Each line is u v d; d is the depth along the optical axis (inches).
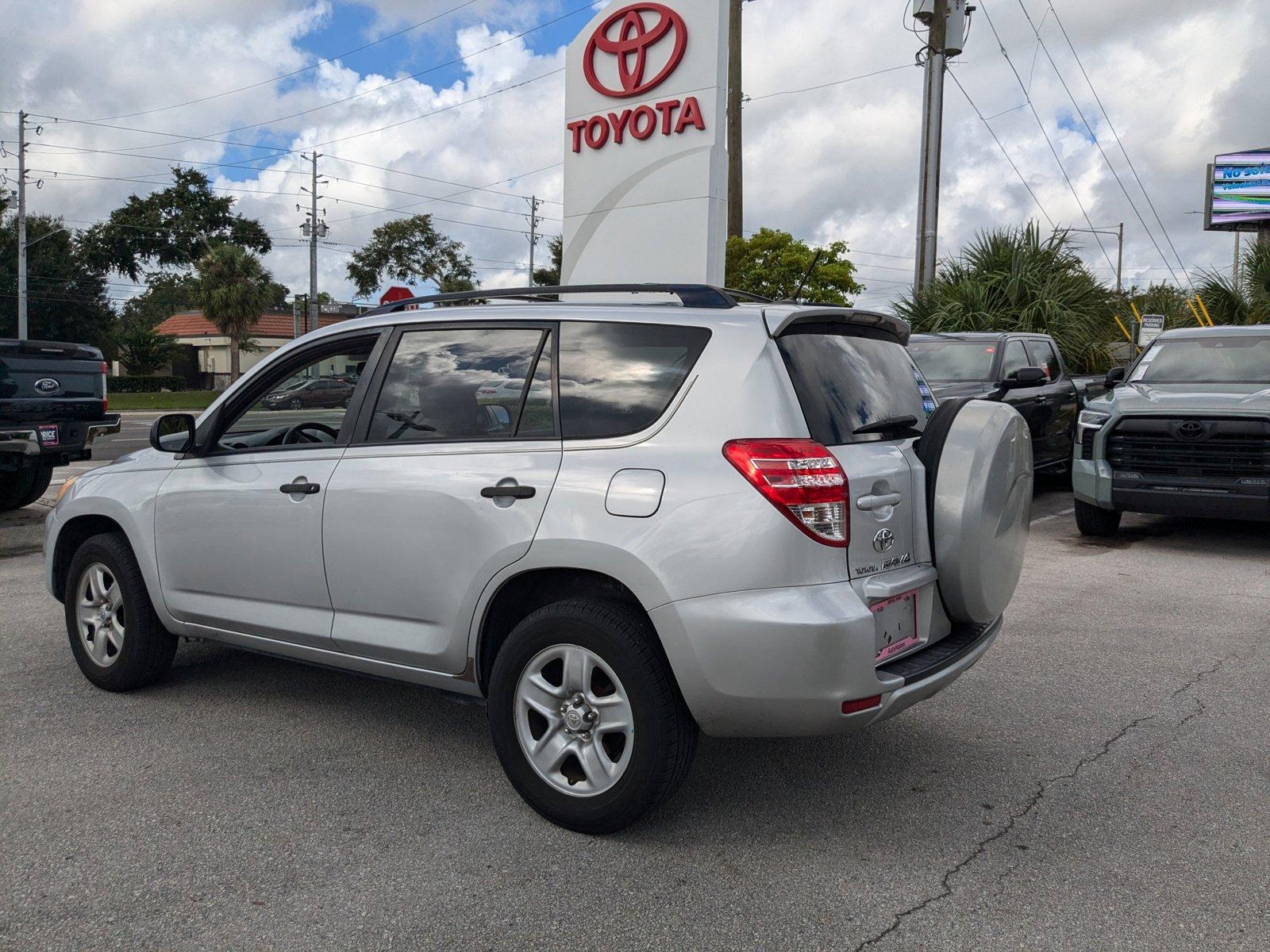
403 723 173.8
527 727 135.6
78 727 170.9
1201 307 859.4
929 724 174.1
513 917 112.3
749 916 112.7
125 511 180.4
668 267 462.9
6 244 2345.0
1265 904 115.3
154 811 138.6
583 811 130.4
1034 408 432.8
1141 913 113.3
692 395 127.4
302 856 126.0
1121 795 145.4
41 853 126.3
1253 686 193.6
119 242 2714.1
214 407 174.1
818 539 119.5
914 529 136.3
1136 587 281.3
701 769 155.2
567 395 137.1
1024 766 155.9
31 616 247.1
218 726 171.6
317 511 154.1
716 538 120.0
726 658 119.3
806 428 123.3
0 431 361.1
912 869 123.6
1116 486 336.8
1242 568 307.9
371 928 109.9
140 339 2605.8
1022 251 727.7
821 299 1013.2
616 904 115.2
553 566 130.1
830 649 117.2
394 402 152.6
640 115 468.8
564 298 195.8
